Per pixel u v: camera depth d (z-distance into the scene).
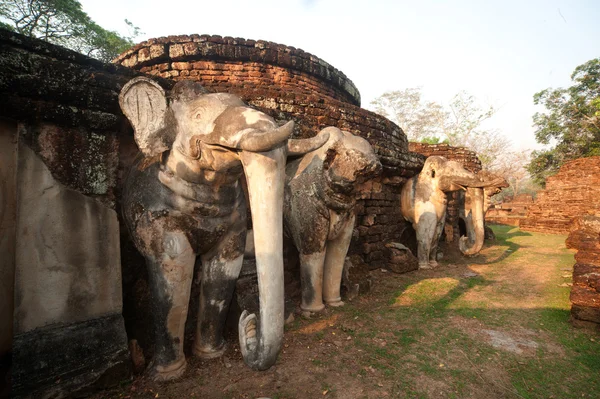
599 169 13.85
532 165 22.91
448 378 2.44
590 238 5.87
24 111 1.88
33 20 13.61
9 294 2.04
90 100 2.10
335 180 3.19
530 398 2.23
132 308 2.50
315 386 2.29
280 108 4.60
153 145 2.01
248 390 2.21
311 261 3.50
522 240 10.11
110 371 2.10
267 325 1.74
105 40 15.27
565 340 3.09
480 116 25.83
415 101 28.16
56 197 2.00
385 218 5.91
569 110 21.38
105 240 2.18
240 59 6.20
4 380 2.01
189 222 2.18
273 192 1.83
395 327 3.31
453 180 5.69
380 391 2.26
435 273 5.57
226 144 1.86
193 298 2.79
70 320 2.04
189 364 2.45
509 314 3.72
